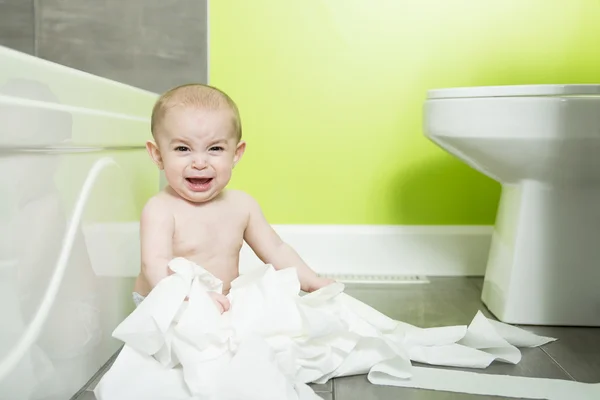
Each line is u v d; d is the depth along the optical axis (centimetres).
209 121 103
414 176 175
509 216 134
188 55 168
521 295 129
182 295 89
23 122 73
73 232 89
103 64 168
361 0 170
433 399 91
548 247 128
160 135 105
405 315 136
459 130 124
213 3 170
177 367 91
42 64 79
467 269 176
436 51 172
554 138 117
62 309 86
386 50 172
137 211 123
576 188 127
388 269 176
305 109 174
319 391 94
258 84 173
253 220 116
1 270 70
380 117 174
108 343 105
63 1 166
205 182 107
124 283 114
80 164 93
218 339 88
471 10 171
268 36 171
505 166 127
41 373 80
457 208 176
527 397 91
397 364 99
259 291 96
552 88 116
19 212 74
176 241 107
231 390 83
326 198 176
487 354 105
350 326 101
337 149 175
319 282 115
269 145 175
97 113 98
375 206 176
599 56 171
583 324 129
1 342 70
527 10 170
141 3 167
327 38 172
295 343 94
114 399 83
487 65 172
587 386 95
